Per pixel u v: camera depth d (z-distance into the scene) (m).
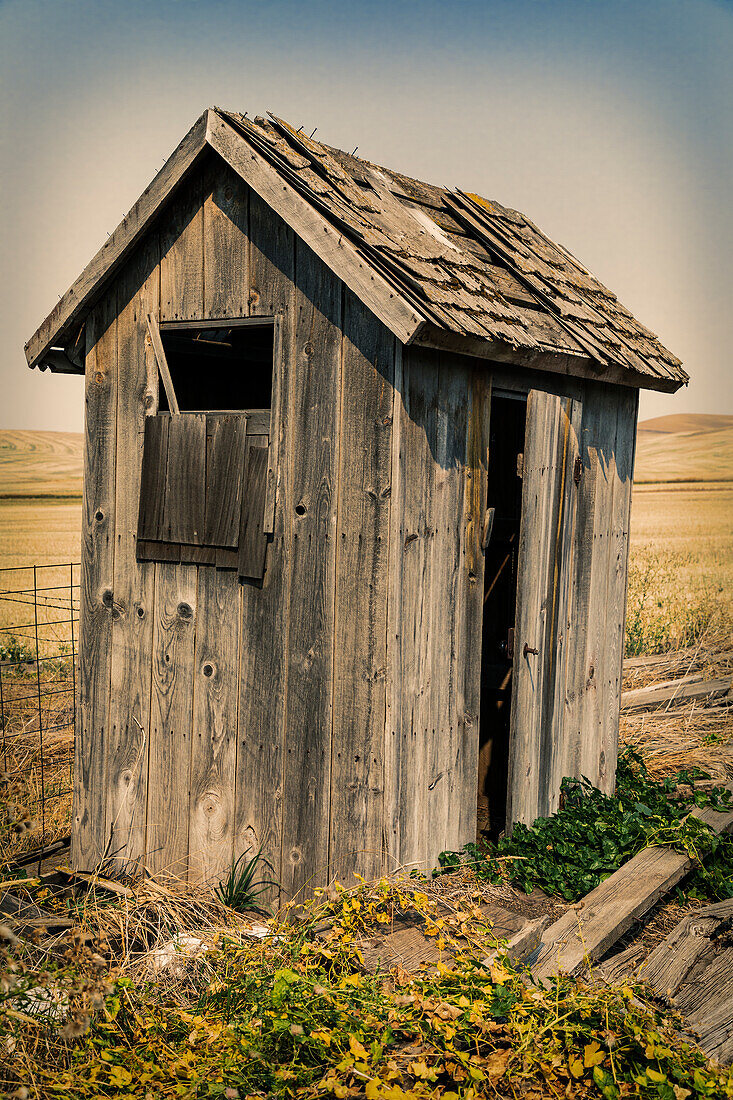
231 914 4.51
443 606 4.70
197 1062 3.21
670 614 13.07
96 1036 3.36
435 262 4.68
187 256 4.84
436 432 4.54
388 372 4.21
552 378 5.54
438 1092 3.01
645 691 9.69
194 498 4.86
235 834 4.80
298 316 4.48
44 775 6.88
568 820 5.68
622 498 6.61
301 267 4.45
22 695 8.86
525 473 5.06
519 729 5.23
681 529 24.78
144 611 5.10
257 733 4.70
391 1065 3.07
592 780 6.46
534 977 3.85
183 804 4.99
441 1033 3.20
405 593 4.36
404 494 4.30
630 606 13.54
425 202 5.74
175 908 4.46
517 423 6.63
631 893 4.69
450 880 4.67
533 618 5.29
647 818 5.76
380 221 4.64
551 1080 3.05
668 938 4.49
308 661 4.51
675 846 5.33
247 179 4.45
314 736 4.50
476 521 4.96
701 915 4.74
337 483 4.39
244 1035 3.27
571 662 5.99
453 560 4.77
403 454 4.26
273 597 4.61
